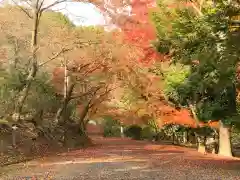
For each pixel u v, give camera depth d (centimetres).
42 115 3669
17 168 1922
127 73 3794
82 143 4116
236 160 2344
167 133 4859
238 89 1911
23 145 2712
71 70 3788
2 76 2923
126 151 3362
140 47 2914
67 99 3856
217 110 1997
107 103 5056
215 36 1416
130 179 1486
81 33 3256
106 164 2136
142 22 2744
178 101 2770
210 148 3300
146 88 3728
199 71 1780
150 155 2859
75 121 4756
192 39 1530
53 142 3359
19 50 3089
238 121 1917
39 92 3428
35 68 2891
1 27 3020
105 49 3584
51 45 3066
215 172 1723
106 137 7006
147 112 4400
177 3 1802
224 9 1391
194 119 2973
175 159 2448
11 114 3016
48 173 1691
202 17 1465
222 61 1436
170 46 1744
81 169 1866
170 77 2534
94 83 4088
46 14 3200
